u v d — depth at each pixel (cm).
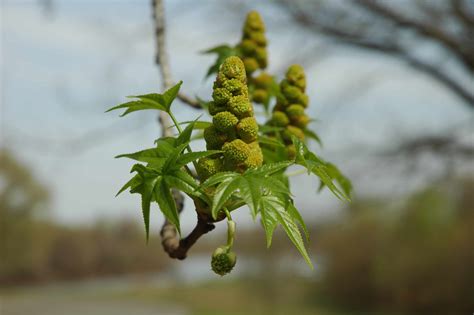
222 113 154
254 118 158
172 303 3362
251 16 271
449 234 2102
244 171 155
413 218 2014
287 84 229
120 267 5141
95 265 4962
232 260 157
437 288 2216
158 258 5397
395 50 1138
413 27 1095
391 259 2364
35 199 3803
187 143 154
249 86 270
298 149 164
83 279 4847
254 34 269
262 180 147
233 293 3328
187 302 3291
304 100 229
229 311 2886
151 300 3528
